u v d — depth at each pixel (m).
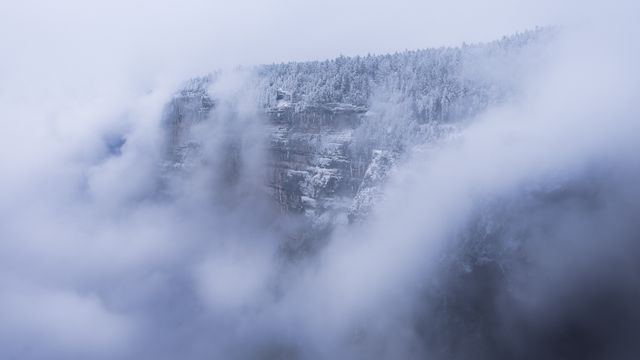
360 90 165.25
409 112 142.00
